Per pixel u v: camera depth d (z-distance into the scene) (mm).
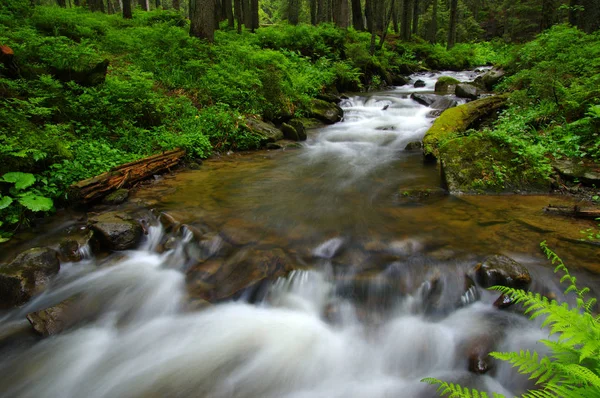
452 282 4188
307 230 5398
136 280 4828
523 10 37594
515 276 3943
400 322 4008
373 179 7770
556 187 6426
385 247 4852
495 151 6941
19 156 5914
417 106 14109
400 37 31406
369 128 12234
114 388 3439
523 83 11430
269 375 3557
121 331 4133
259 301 4355
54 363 3705
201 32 14797
